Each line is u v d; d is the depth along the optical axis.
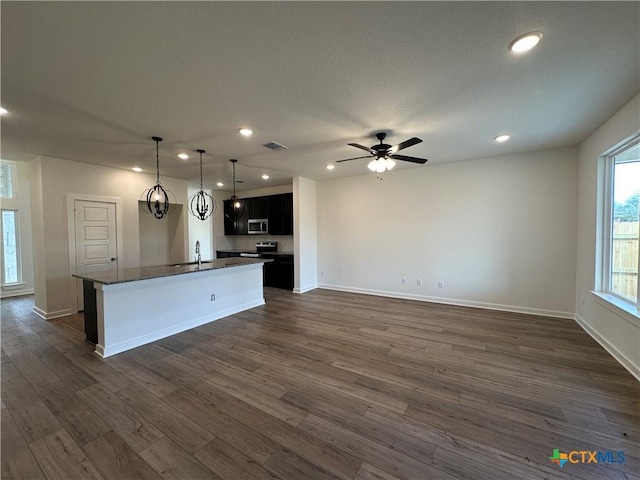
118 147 3.88
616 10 1.50
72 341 3.54
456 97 2.51
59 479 1.57
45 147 3.87
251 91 2.37
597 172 3.39
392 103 2.61
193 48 1.81
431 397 2.32
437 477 1.57
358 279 6.10
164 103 2.57
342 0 1.42
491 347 3.28
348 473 1.61
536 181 4.34
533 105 2.68
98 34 1.65
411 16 1.55
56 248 4.49
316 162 4.79
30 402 2.27
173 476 1.59
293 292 6.25
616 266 3.21
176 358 3.06
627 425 1.96
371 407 2.20
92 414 2.12
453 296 5.08
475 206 4.82
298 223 6.13
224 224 8.22
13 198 5.95
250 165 5.00
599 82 2.27
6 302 5.43
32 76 2.10
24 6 1.42
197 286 4.15
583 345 3.29
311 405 2.23
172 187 6.18
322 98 2.50
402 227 5.53
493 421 2.02
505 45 1.81
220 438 1.88
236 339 3.59
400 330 3.85
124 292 3.29
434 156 4.57
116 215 5.18
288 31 1.66
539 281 4.39
